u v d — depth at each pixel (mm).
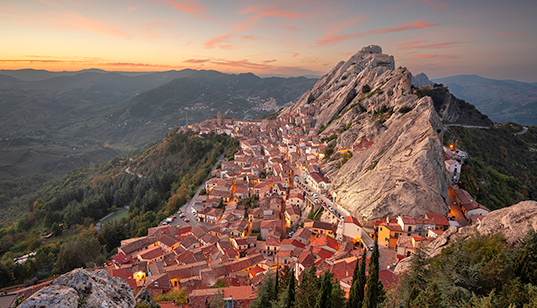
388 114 172750
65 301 23172
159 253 112688
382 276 66250
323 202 136250
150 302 38438
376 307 43500
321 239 101188
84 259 120938
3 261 130375
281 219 140875
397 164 120688
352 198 123625
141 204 195000
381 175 121438
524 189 144750
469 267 40969
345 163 151250
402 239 90000
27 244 156250
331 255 93188
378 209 111062
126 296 29125
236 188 172750
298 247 104438
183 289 80438
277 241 113750
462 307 35438
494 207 123938
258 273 93000
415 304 39125
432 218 100938
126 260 109188
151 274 95562
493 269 38906
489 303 33344
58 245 144000
